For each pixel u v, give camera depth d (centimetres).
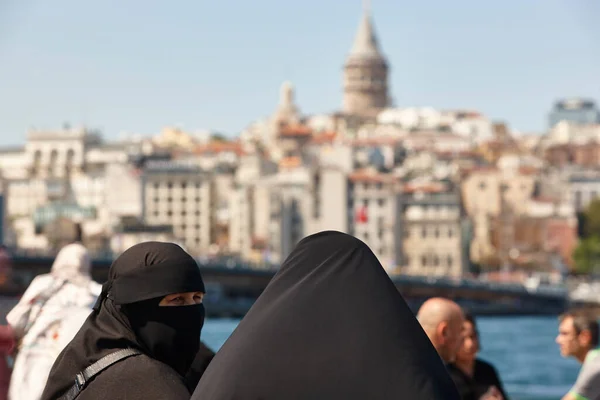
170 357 1005
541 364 8331
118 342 991
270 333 811
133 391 952
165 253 999
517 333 15338
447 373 811
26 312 1384
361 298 821
